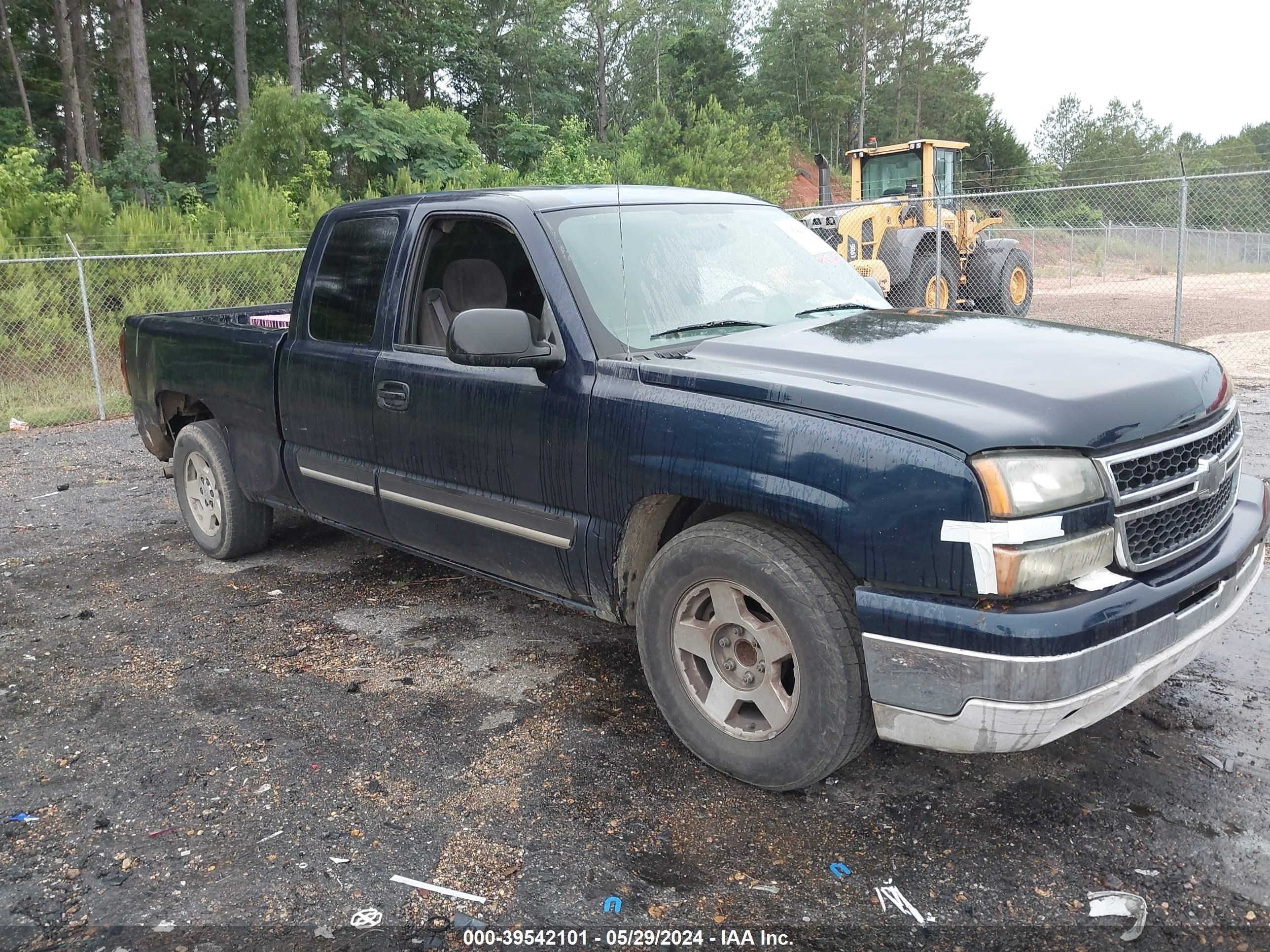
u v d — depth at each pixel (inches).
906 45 2792.8
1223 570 111.5
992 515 95.0
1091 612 95.7
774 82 2637.8
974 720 98.0
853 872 103.4
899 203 538.6
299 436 182.9
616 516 128.0
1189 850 105.4
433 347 155.3
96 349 507.8
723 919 96.8
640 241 146.3
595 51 1724.9
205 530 220.5
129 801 122.2
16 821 118.6
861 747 111.2
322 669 160.6
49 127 1397.6
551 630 173.8
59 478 319.6
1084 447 99.2
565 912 98.5
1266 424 316.5
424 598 192.1
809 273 159.3
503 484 143.2
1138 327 644.7
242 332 195.2
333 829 114.3
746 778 118.5
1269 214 1856.5
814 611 106.6
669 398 120.0
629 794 119.6
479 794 121.0
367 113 985.5
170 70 1633.9
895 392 107.0
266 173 802.2
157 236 549.6
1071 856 105.0
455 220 156.2
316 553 224.1
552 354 131.7
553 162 1069.8
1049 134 3609.7
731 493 112.4
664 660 125.2
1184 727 131.4
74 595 201.6
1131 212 2107.5
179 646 172.1
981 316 145.0
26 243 522.3
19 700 153.4
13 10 1409.9
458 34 1708.9
